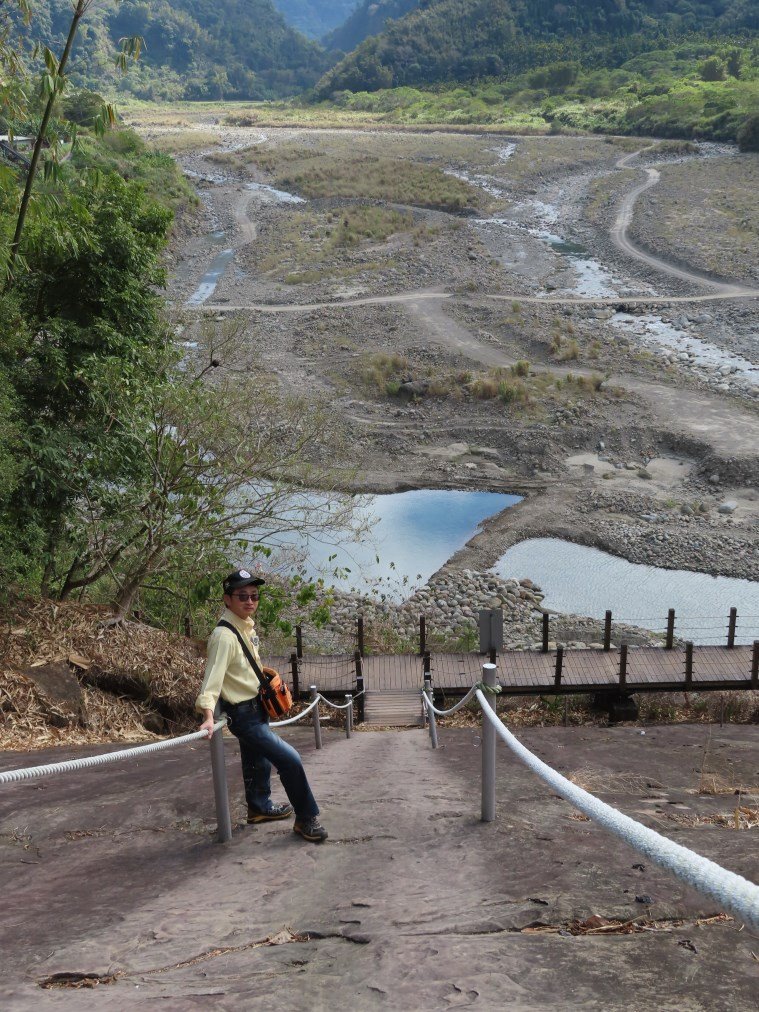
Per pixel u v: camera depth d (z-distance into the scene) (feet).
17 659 31.94
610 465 108.78
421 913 9.75
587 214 257.75
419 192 281.74
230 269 213.66
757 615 76.54
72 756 24.04
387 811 16.80
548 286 188.34
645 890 10.04
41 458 37.45
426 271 197.16
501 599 79.41
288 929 9.74
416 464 111.96
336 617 73.92
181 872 12.90
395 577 85.56
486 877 11.29
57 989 8.03
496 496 104.01
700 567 84.89
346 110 634.84
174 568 45.21
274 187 316.40
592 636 71.61
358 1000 7.14
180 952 9.03
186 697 36.29
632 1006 6.52
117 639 36.73
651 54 603.67
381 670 53.67
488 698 14.93
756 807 17.13
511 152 368.89
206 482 45.03
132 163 244.83
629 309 168.55
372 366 138.62
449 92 637.71
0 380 34.99
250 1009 7.05
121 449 40.34
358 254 215.51
